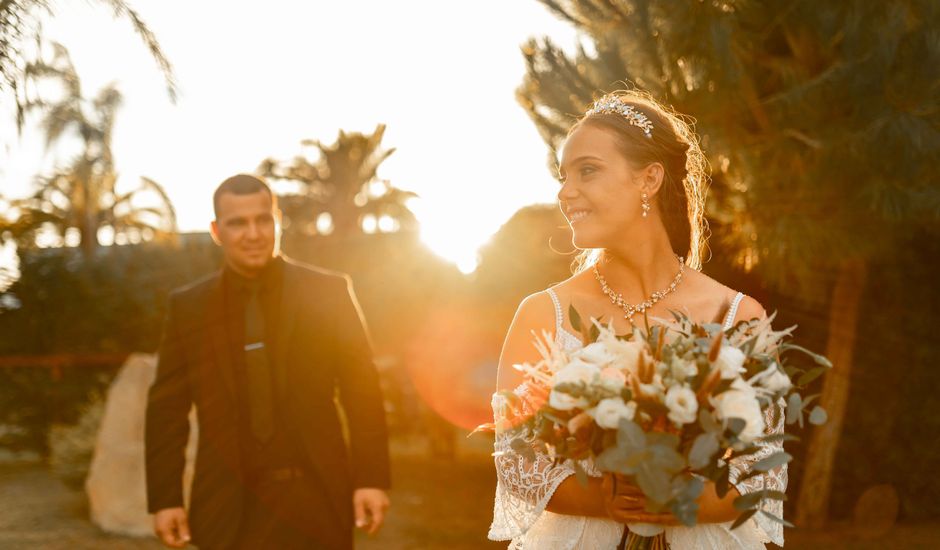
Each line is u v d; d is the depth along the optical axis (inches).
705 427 65.0
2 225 555.5
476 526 328.8
